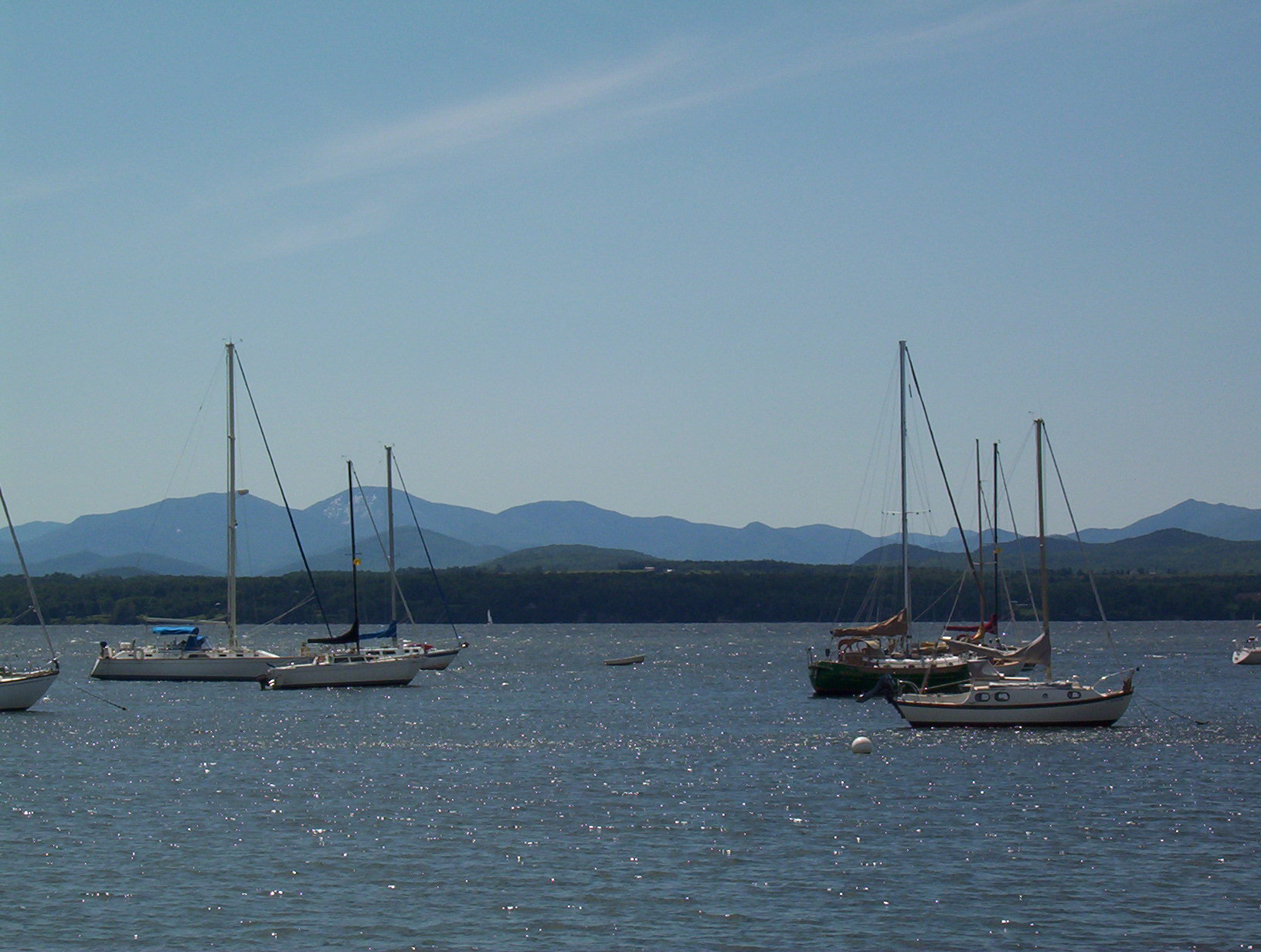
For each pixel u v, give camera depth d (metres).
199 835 51.53
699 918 40.25
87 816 55.47
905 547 116.81
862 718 96.19
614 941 38.12
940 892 42.84
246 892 43.19
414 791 61.81
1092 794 59.75
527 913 40.78
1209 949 37.31
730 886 43.72
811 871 45.56
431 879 44.72
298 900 42.25
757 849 48.78
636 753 75.75
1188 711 100.62
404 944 38.09
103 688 124.38
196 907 41.53
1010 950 37.28
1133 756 71.88
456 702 113.62
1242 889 43.16
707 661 198.00
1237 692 122.38
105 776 66.75
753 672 167.00
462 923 39.91
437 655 159.38
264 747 78.81
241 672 132.75
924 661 109.50
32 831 52.25
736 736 84.75
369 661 126.94
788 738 82.69
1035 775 65.44
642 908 41.25
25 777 66.06
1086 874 45.00
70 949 37.69
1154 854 47.91
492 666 180.25
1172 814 55.22
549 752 76.75
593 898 42.31
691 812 56.03
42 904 41.78
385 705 109.25
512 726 92.38
